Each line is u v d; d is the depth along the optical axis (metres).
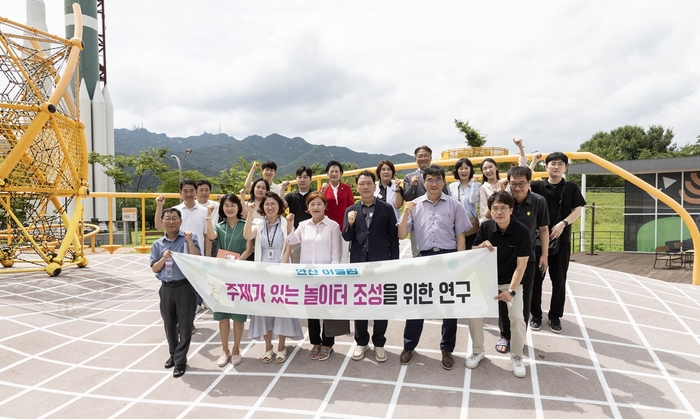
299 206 5.29
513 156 6.46
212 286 3.96
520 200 3.88
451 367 3.79
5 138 6.78
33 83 6.77
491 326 4.67
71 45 7.61
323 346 4.12
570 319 4.73
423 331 4.57
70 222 7.74
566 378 3.59
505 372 3.71
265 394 3.51
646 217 13.01
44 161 7.15
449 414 3.14
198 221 5.19
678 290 6.00
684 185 12.45
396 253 3.98
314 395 3.46
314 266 3.87
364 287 3.79
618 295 5.40
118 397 3.56
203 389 3.64
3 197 7.06
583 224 12.83
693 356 3.95
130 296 6.39
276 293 3.90
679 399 3.28
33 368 4.07
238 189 27.22
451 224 3.93
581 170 13.99
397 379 3.66
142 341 4.69
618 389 3.42
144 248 10.12
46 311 5.46
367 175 3.87
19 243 8.08
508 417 3.08
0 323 4.84
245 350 4.38
